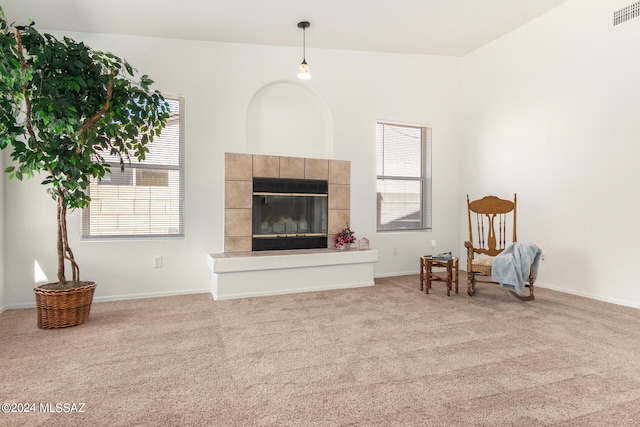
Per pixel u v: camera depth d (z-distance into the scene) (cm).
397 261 478
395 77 473
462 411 158
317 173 430
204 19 337
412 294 372
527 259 333
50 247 334
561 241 381
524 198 422
